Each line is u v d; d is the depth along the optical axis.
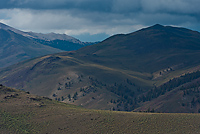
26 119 62.41
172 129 54.75
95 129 56.69
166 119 60.38
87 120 62.06
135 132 54.28
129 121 60.25
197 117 61.09
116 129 56.16
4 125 57.16
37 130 57.38
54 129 58.03
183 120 59.25
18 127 57.38
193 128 54.72
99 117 63.66
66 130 57.38
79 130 56.97
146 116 63.12
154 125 57.19
